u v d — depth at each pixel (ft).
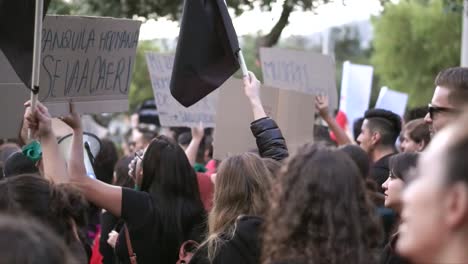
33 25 14.76
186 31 15.67
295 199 10.03
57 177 14.19
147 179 16.24
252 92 15.57
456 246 6.43
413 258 6.61
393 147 23.66
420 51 86.12
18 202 11.61
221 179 13.67
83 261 11.83
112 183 23.30
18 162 15.21
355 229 9.96
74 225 12.07
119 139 84.53
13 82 16.12
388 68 88.07
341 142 26.30
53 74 15.84
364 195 10.21
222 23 15.74
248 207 13.48
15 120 16.21
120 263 16.29
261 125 15.21
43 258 6.48
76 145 15.08
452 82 14.43
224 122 19.79
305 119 22.25
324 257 9.84
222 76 15.85
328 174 10.02
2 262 6.37
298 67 26.81
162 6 41.57
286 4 37.22
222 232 13.33
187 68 15.69
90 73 16.63
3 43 14.82
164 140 16.52
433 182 6.46
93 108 16.81
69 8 42.78
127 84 17.62
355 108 31.83
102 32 16.70
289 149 21.77
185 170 16.37
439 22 84.23
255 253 12.43
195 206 16.34
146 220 15.70
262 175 13.57
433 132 14.82
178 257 16.16
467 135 6.40
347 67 31.96
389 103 32.45
